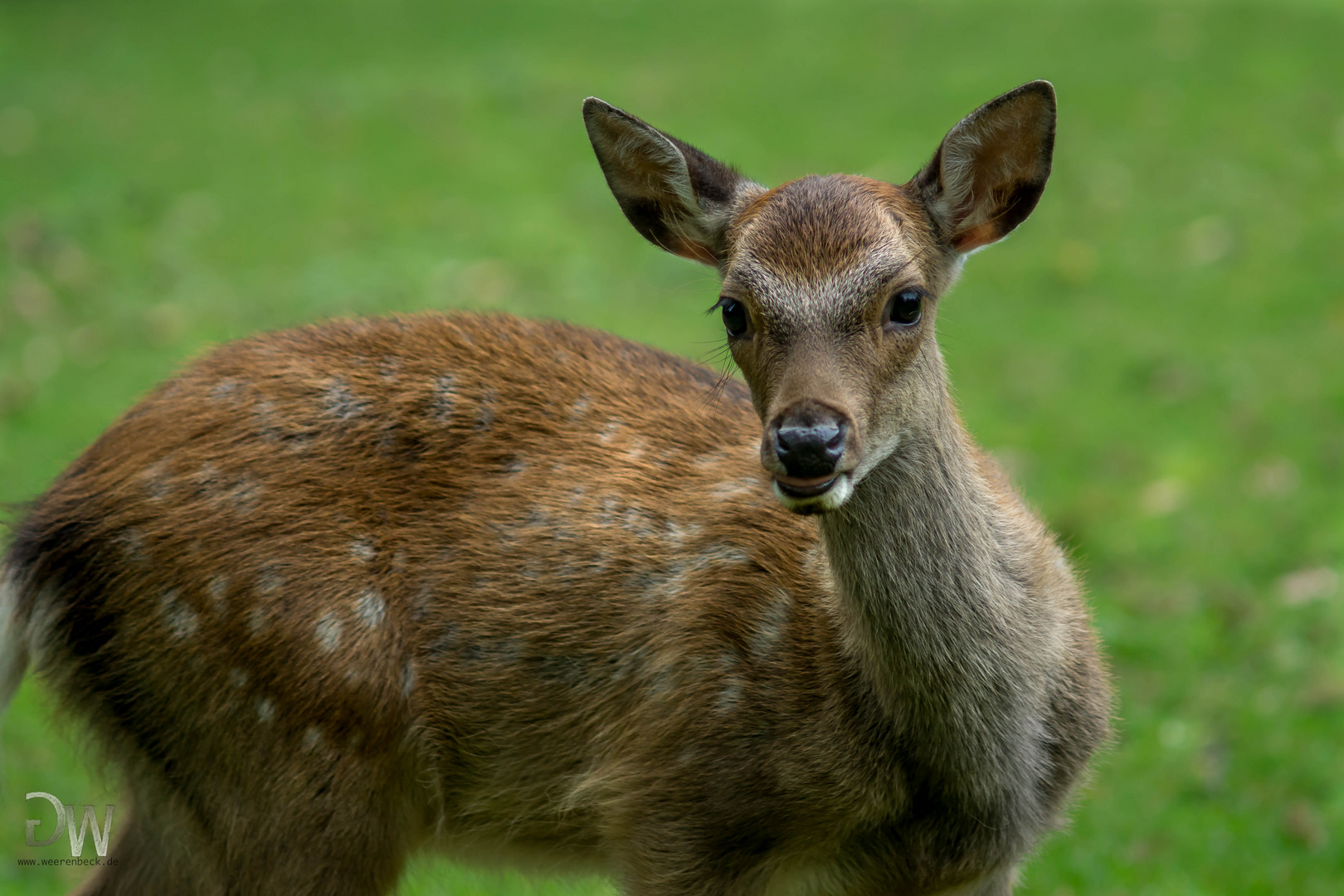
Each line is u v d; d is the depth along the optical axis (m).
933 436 6.29
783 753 6.54
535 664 6.91
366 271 17.95
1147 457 13.49
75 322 16.56
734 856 6.71
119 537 6.78
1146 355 15.50
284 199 20.61
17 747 9.71
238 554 6.69
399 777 6.95
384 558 6.89
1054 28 28.36
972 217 6.61
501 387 7.26
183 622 6.71
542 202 20.38
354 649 6.69
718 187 6.90
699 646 6.70
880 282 6.01
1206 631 10.84
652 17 31.52
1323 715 9.87
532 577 6.94
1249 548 11.88
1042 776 6.74
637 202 7.13
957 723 6.39
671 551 6.89
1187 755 9.65
